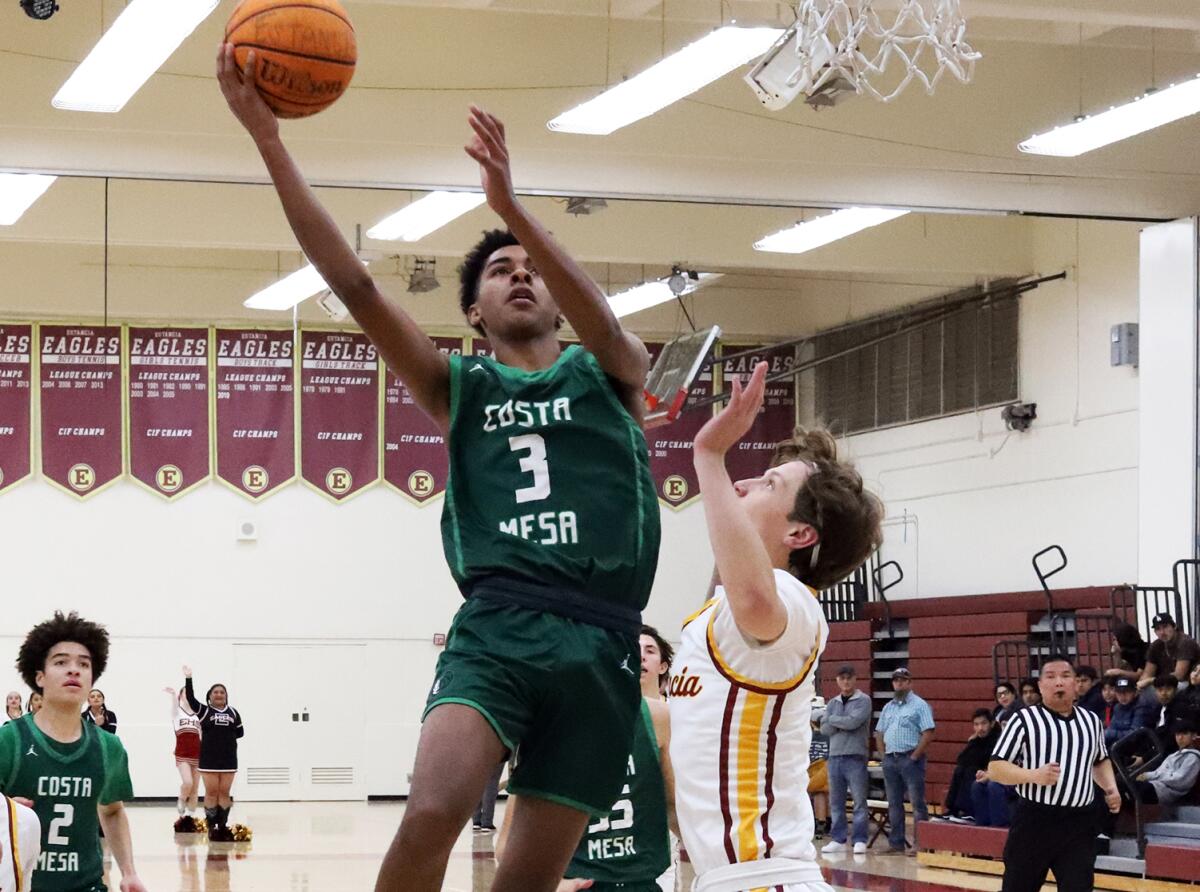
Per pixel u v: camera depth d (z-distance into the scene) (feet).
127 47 35.06
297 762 70.74
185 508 70.28
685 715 9.91
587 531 9.00
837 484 10.07
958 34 30.81
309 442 71.72
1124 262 58.18
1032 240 63.05
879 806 57.36
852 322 72.08
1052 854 25.73
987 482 64.44
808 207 45.52
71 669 16.28
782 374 74.28
